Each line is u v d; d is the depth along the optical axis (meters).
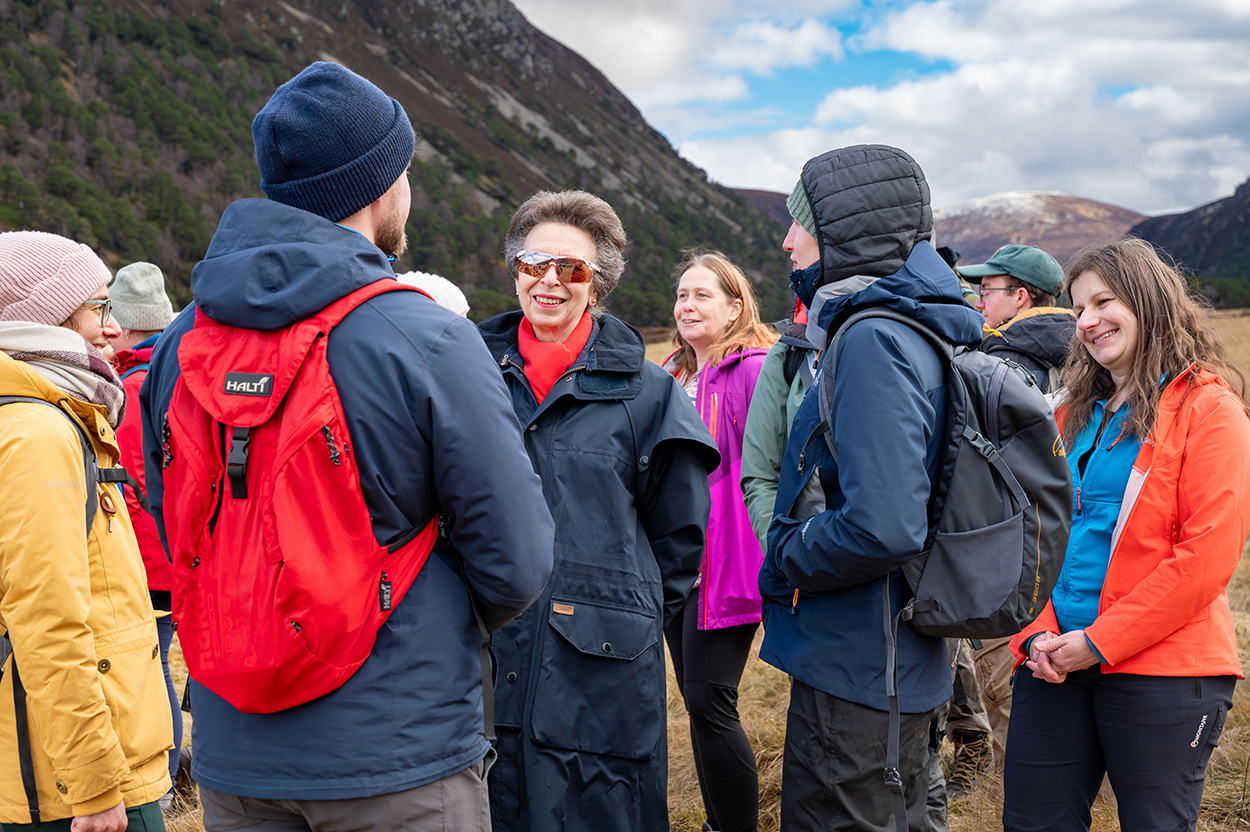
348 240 1.36
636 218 148.25
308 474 1.22
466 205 134.38
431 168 137.62
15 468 1.68
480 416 1.33
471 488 1.32
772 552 1.95
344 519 1.24
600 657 1.95
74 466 1.76
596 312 2.33
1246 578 5.21
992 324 3.99
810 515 1.90
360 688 1.26
